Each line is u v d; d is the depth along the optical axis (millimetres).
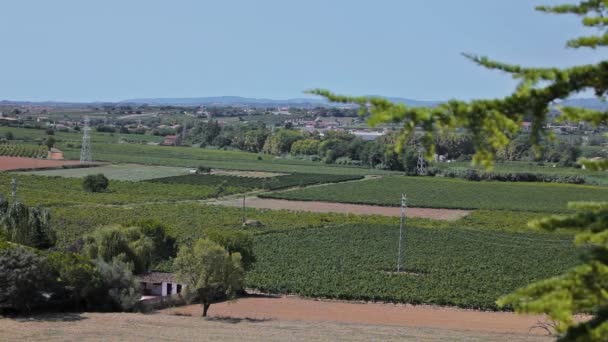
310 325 51125
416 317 58406
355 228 114250
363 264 85500
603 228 10469
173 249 84938
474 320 57000
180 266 54312
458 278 77250
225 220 118062
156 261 80062
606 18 10172
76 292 54906
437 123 9555
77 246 73500
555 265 87188
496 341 44875
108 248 69875
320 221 121000
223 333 46344
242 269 55906
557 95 9773
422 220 124875
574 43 10242
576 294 9922
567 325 10039
